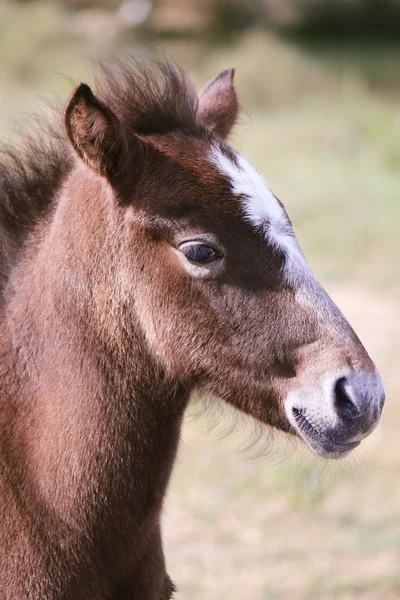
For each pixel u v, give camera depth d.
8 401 4.91
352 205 19.02
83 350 4.88
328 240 17.36
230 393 5.02
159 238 4.83
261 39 33.75
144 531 5.00
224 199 4.80
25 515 4.76
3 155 5.34
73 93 4.55
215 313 4.83
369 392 4.67
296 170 21.56
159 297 4.88
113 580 4.96
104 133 4.70
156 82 5.24
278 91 30.05
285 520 9.15
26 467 4.81
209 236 4.76
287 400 4.87
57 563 4.75
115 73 5.34
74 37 31.42
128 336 4.91
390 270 16.06
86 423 4.83
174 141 5.00
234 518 9.16
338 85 31.23
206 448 10.43
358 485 9.76
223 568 8.35
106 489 4.84
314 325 4.78
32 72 29.03
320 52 35.41
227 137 5.69
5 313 5.09
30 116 5.60
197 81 29.56
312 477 9.48
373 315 14.16
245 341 4.83
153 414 5.01
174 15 34.47
